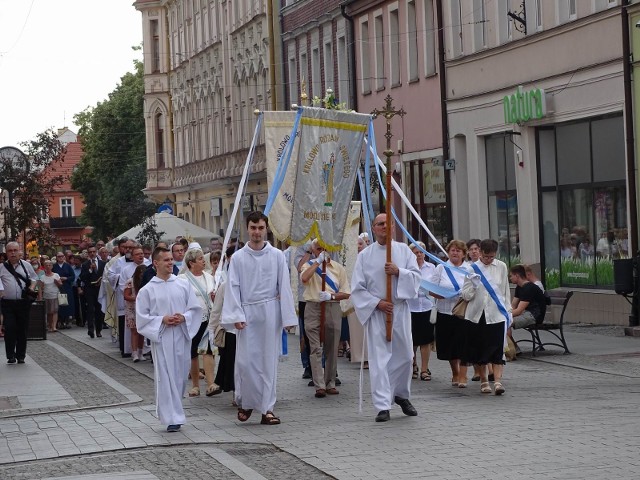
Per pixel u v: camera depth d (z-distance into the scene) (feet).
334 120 58.18
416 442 42.55
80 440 45.88
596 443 40.65
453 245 60.70
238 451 42.50
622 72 91.61
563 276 102.53
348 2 148.66
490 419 47.24
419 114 131.34
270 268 48.91
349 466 38.52
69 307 126.82
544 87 103.14
